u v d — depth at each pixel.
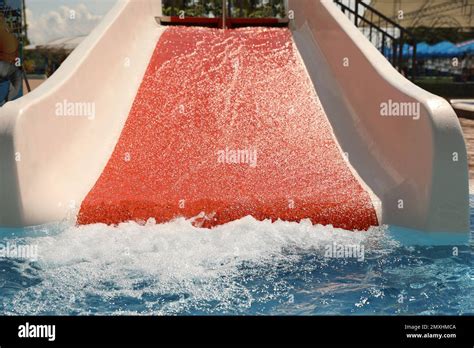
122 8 6.71
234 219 4.19
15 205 4.18
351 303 3.03
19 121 4.18
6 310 2.94
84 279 3.35
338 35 6.27
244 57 7.04
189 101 6.12
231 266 3.55
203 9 14.14
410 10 19.62
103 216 4.22
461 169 4.08
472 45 22.25
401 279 3.38
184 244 3.86
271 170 4.92
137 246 3.83
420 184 4.21
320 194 4.47
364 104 5.43
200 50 7.18
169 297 3.11
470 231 4.36
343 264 3.61
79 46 5.70
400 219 4.34
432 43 22.31
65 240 3.97
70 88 5.04
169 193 4.49
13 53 10.78
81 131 5.19
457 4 19.77
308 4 7.59
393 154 4.70
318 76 6.60
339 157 5.21
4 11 10.67
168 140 5.45
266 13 14.77
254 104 6.09
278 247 3.88
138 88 6.36
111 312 2.92
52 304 3.02
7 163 4.14
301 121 5.81
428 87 21.70
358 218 4.28
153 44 7.30
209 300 3.06
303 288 3.24
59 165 4.66
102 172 4.96
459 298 3.10
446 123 4.08
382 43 11.24
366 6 10.66
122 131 5.61
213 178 4.76
